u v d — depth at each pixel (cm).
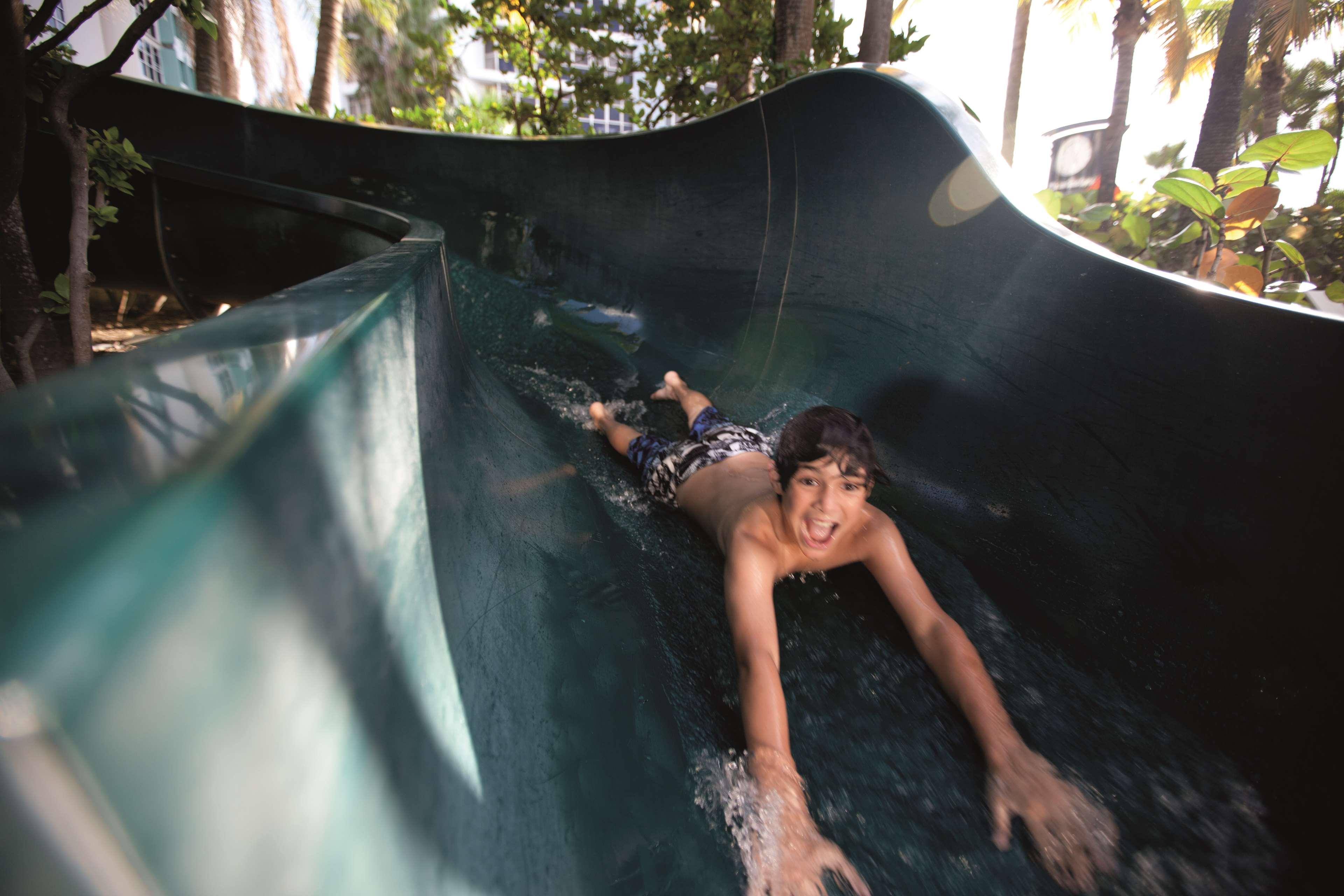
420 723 73
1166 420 167
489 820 80
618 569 182
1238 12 797
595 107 782
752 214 379
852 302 307
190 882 33
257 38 1355
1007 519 206
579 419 318
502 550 140
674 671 154
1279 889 113
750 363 364
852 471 161
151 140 518
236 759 38
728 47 686
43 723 25
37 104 252
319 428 61
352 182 560
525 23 747
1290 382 141
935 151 255
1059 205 557
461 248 540
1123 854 118
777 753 131
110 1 186
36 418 42
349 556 64
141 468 40
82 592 29
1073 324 195
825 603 186
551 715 111
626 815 108
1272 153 398
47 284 402
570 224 502
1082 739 141
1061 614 175
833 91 306
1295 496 138
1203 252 445
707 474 236
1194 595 154
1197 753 136
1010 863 117
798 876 110
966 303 239
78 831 27
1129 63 1115
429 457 114
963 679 152
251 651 42
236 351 62
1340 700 122
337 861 48
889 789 131
